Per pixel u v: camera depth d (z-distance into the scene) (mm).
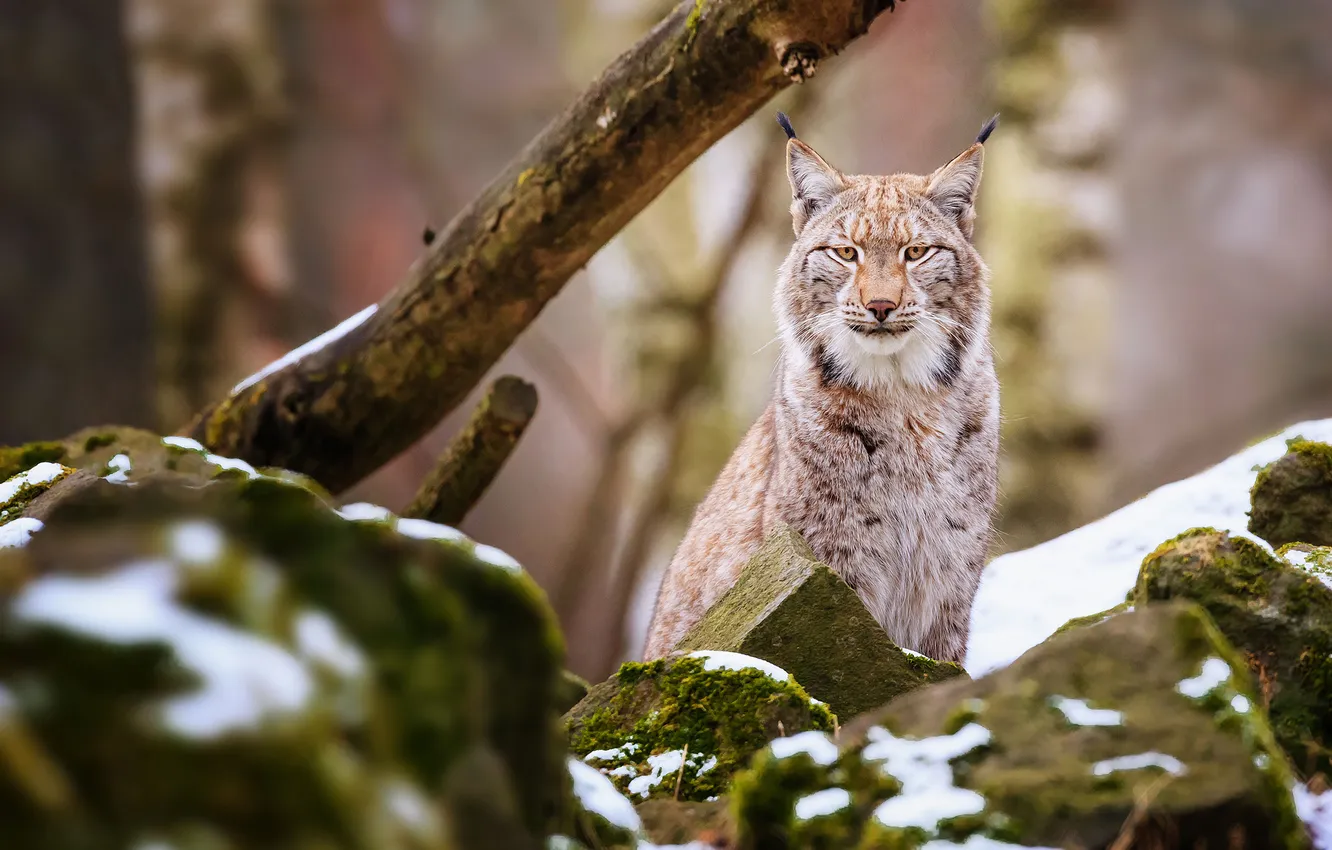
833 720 6750
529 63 33875
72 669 3176
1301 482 8391
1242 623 6375
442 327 10234
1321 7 31797
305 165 29047
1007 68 25188
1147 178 33094
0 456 8516
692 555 11398
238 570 3596
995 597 11227
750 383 32156
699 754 6559
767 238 31250
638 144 9141
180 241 26375
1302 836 5012
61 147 15953
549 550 33031
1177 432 32969
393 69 30750
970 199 11086
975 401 10773
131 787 3084
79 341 15969
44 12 15844
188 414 25828
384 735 3654
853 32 8242
